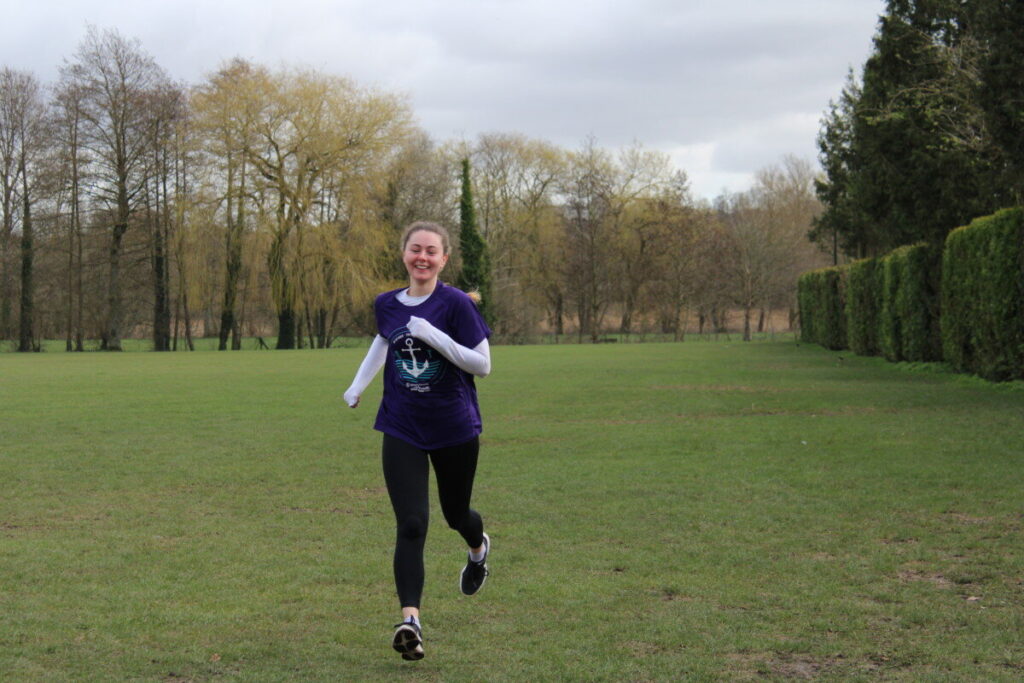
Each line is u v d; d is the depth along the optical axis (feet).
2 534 21.90
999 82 55.62
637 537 21.21
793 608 15.65
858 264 107.24
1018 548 19.42
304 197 156.15
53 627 14.84
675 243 217.56
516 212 229.04
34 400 58.08
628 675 12.62
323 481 29.25
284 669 12.98
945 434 37.73
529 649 13.78
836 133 124.57
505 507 24.80
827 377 74.43
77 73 159.22
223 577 18.02
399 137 156.76
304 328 194.70
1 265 162.30
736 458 32.91
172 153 163.63
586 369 90.84
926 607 15.51
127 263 166.20
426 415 14.34
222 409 52.37
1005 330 58.39
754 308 245.04
